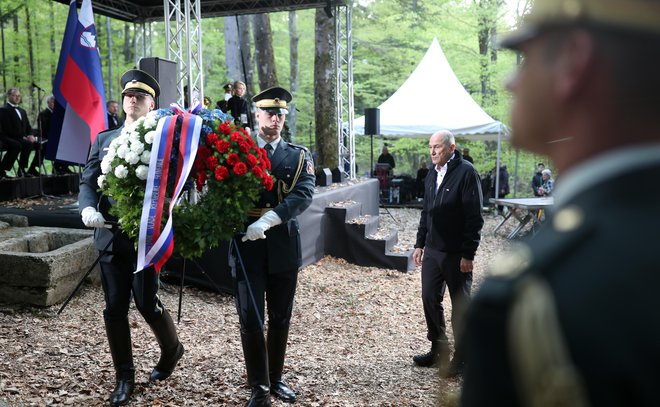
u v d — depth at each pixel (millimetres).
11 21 25906
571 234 569
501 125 16703
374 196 12875
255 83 29391
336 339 5984
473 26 23047
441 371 843
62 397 4125
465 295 4754
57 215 7992
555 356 531
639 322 509
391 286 8305
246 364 4062
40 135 10289
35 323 5578
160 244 3699
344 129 15023
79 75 8680
